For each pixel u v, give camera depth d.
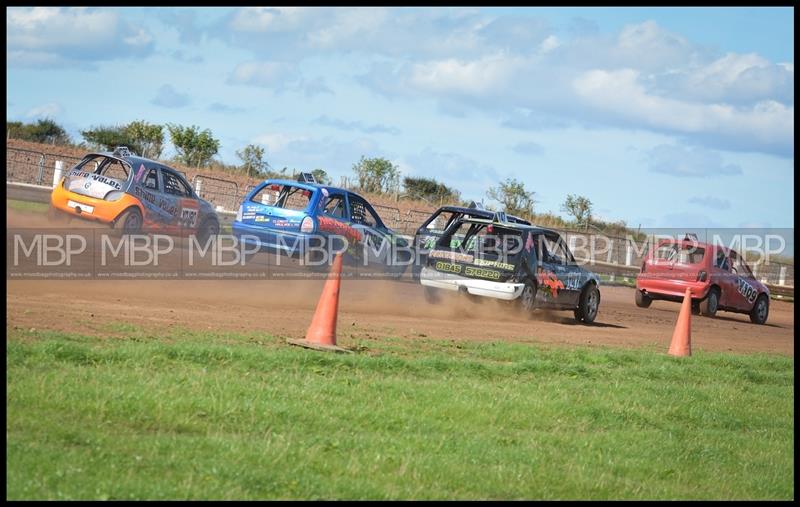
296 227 42.03
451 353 26.72
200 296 32.62
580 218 95.75
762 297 55.38
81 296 28.45
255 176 103.25
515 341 31.41
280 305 33.16
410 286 45.88
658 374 27.53
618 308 51.94
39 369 17.55
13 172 77.75
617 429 20.20
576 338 34.78
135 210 42.81
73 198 42.53
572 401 21.56
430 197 106.06
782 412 25.05
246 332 25.25
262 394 18.05
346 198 44.06
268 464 14.23
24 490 11.84
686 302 32.94
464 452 16.42
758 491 17.36
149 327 24.02
